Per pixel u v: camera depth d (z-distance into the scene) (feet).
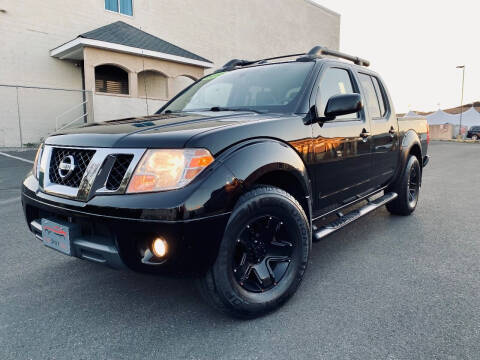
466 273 9.13
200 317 7.14
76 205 6.24
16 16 43.65
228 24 72.28
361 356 5.86
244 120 7.40
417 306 7.46
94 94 43.11
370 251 10.77
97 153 6.31
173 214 5.64
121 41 44.34
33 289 8.36
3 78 43.29
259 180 7.25
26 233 12.56
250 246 6.91
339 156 9.20
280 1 84.58
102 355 5.97
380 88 12.78
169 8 61.11
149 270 6.03
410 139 13.96
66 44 42.63
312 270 9.39
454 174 28.35
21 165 28.40
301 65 9.77
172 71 51.08
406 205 14.25
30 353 6.02
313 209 8.61
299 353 5.97
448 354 5.88
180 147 5.98
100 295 8.06
